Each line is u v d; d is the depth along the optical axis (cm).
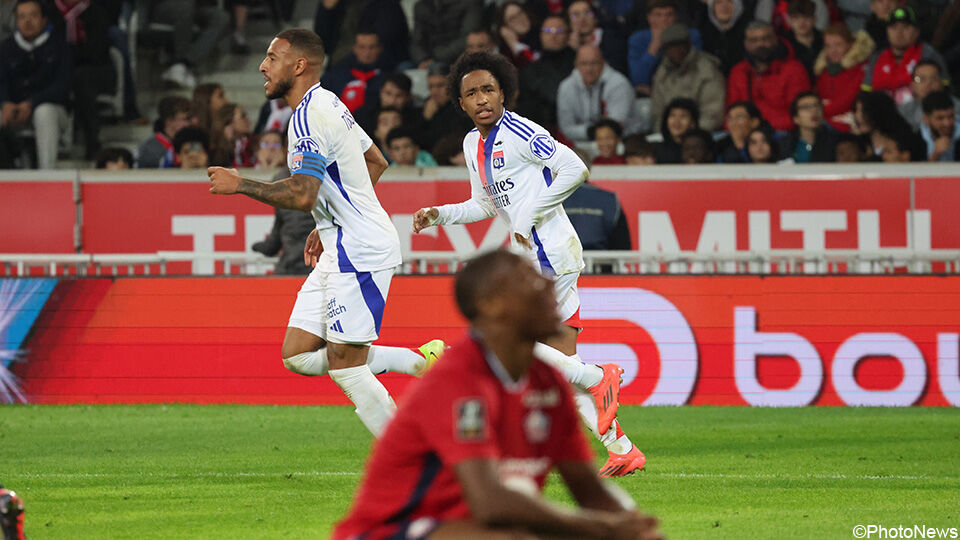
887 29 4453
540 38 4638
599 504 945
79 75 4831
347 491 1948
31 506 1811
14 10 4769
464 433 850
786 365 3272
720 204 3625
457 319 3300
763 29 4406
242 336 3341
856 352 3259
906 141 4194
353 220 1891
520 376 897
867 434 2695
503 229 3616
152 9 5225
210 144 4459
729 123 4203
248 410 3181
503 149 2055
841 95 4472
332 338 1905
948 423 2889
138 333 3356
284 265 3409
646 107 4600
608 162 4141
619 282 3284
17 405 3306
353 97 4578
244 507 1797
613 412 2039
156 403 3331
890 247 3628
